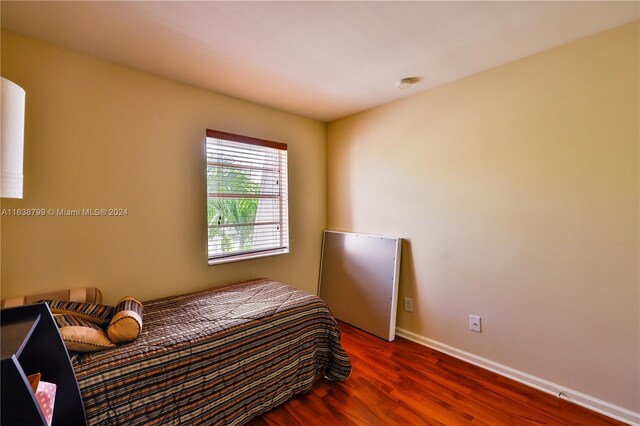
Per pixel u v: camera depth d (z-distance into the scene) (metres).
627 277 1.57
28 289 1.60
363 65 1.96
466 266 2.21
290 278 2.97
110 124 1.86
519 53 1.84
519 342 1.96
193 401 1.39
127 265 1.94
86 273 1.79
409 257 2.57
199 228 2.30
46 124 1.64
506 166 1.99
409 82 2.22
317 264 3.22
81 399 1.04
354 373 2.07
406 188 2.58
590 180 1.67
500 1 1.35
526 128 1.90
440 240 2.36
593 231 1.67
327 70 2.04
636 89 1.53
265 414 1.67
